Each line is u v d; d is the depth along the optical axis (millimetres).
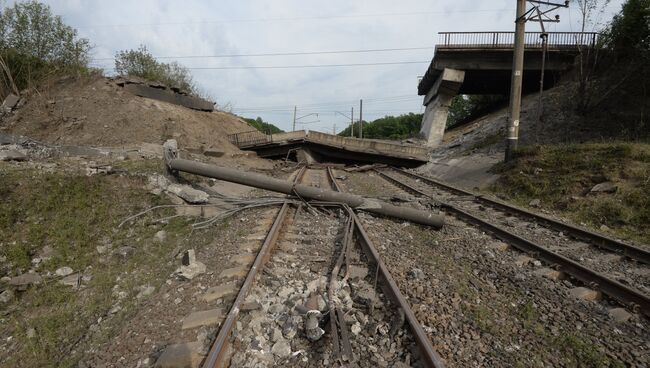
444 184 15789
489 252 6945
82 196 8398
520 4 15547
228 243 7129
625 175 11062
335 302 4520
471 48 28188
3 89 18609
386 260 5973
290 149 28312
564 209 11203
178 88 25312
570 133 19922
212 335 3957
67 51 22625
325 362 3508
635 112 18641
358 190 14688
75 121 17266
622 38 20469
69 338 4695
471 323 4297
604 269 6465
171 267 6305
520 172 14508
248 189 13438
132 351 3982
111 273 6383
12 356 4449
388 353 3641
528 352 3838
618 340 4160
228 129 29188
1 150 10281
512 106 16141
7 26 21219
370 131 108250
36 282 5941
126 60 29781
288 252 6535
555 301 5016
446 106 33375
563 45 26125
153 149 15492
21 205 7512
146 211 8477
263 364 3500
